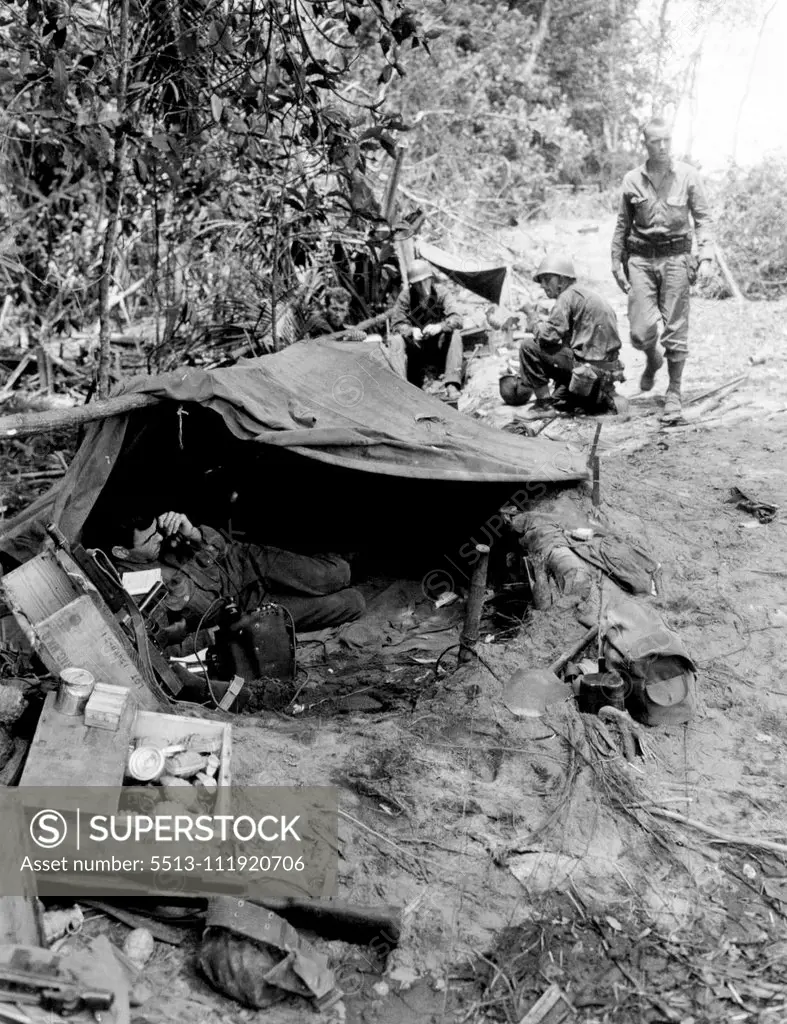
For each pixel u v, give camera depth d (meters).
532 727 4.04
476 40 17.88
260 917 3.11
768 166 13.17
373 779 3.84
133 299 11.51
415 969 3.12
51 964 2.93
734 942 3.19
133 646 4.35
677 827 3.66
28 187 9.52
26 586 4.13
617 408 8.19
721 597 5.17
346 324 10.05
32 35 6.59
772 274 12.08
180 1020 2.93
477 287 11.07
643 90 20.75
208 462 6.16
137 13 7.07
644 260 7.92
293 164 9.39
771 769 3.97
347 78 12.16
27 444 7.75
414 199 13.48
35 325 10.48
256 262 9.88
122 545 5.88
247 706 4.81
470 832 3.61
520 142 16.91
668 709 4.18
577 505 5.66
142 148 7.30
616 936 3.22
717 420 7.94
